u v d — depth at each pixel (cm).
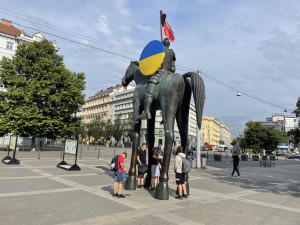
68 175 995
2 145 3584
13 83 2470
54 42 4372
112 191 720
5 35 3981
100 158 1995
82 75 2905
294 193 857
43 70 2562
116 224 432
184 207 582
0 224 405
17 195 612
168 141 657
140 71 795
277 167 2233
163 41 779
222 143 13188
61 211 496
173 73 700
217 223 473
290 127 11700
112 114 7412
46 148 3250
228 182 1083
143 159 830
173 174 1255
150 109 766
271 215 550
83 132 6650
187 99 739
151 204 591
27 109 2383
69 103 2695
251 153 4234
